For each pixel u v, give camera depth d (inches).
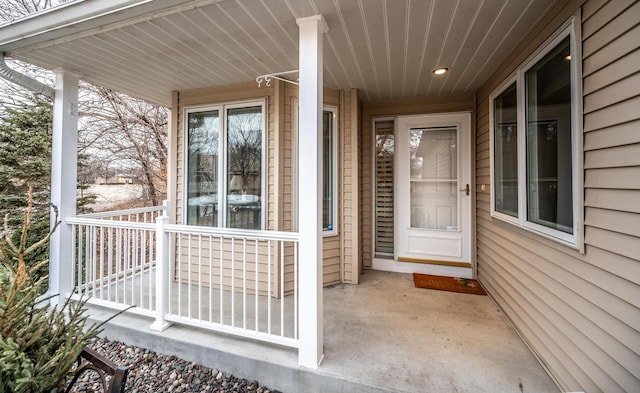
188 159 146.6
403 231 157.6
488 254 125.9
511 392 66.4
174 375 81.3
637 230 47.9
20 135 190.1
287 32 86.7
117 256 104.6
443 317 103.5
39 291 65.0
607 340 54.0
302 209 75.9
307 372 73.0
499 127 113.7
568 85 67.3
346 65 110.4
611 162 53.4
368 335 90.3
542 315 77.3
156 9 75.3
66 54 101.5
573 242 63.6
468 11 74.9
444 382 68.9
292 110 131.6
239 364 80.1
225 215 138.5
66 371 54.0
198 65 113.2
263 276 131.6
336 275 141.1
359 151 148.1
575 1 63.2
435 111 151.0
